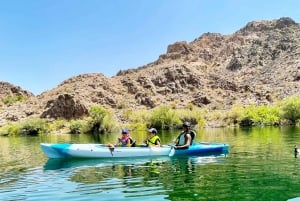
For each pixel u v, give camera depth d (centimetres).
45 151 2283
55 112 11219
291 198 1209
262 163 1889
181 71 16938
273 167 1756
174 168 1808
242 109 9419
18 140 5516
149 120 8800
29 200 1255
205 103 14300
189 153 2281
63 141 4822
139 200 1209
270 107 9344
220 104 14025
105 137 5753
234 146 2858
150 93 15650
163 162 2016
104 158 2200
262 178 1504
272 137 3841
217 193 1277
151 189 1351
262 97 13975
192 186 1386
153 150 2230
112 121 8019
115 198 1239
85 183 1495
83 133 7975
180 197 1234
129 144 2344
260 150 2491
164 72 17038
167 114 8625
